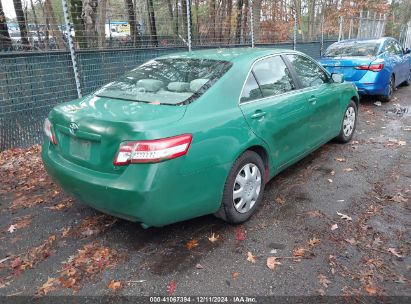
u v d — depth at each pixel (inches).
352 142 237.1
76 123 115.3
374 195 160.7
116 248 124.8
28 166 202.2
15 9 284.8
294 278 108.3
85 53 247.9
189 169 110.7
